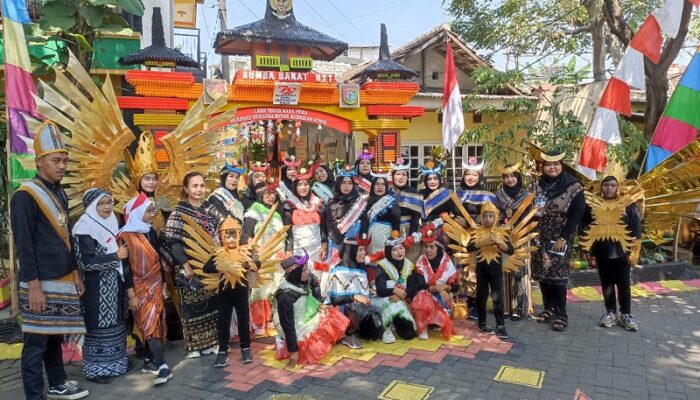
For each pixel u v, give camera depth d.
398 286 4.85
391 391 3.84
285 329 4.28
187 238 4.32
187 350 4.64
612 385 3.96
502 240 4.95
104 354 4.06
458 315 5.66
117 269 4.01
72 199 4.47
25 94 5.10
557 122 9.37
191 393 3.86
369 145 7.85
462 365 4.34
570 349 4.74
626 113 6.91
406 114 7.75
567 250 5.33
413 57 12.84
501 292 5.07
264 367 4.32
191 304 4.51
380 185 5.47
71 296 3.71
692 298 6.61
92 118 4.48
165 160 6.22
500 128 12.09
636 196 5.41
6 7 5.00
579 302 6.45
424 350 4.69
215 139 5.34
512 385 3.96
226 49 8.29
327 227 5.36
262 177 5.58
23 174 5.12
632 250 5.29
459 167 12.30
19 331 5.07
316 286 4.53
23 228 3.46
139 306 4.12
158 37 6.54
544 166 5.53
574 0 12.05
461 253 5.27
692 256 8.93
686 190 5.93
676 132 6.91
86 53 6.30
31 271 3.49
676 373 4.20
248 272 4.36
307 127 12.05
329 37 7.68
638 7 12.21
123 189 4.69
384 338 4.86
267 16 7.62
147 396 3.82
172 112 6.53
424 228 5.03
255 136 8.70
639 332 5.24
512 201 5.51
